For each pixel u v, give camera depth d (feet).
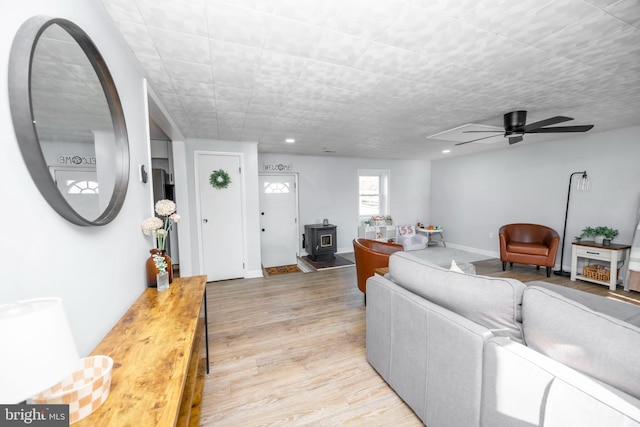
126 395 2.48
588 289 11.75
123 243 4.41
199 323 7.84
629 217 12.07
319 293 11.93
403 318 5.15
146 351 3.23
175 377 2.76
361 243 10.92
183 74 6.30
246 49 5.32
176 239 16.14
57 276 2.70
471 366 3.71
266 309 10.19
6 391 1.59
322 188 20.11
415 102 8.45
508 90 7.59
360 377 6.26
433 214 23.35
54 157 2.69
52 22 2.59
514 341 3.47
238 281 13.65
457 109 9.18
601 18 4.47
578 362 2.85
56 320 1.86
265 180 18.22
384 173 22.27
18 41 2.25
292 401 5.51
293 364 6.76
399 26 4.65
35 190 2.42
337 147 16.38
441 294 4.53
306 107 8.80
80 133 3.20
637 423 2.16
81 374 2.74
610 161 12.62
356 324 8.94
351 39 5.04
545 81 7.01
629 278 11.45
